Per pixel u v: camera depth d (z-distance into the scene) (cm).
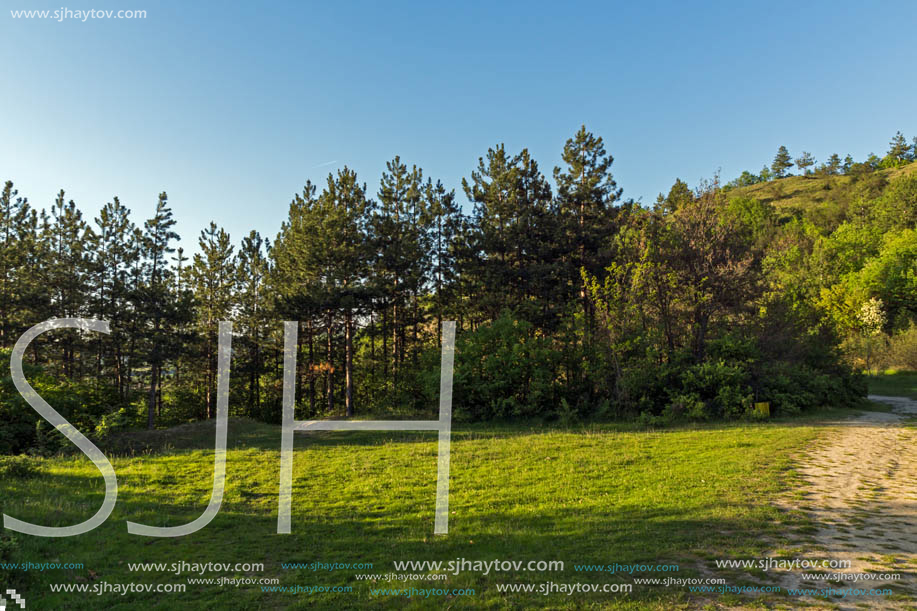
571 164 3841
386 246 3806
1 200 3569
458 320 4066
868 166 18075
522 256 3756
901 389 4162
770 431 1992
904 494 1108
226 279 4475
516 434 2303
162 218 4012
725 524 934
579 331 2969
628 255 2972
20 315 3369
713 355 2777
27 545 862
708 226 2897
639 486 1248
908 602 607
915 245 6712
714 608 614
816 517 959
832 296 6012
